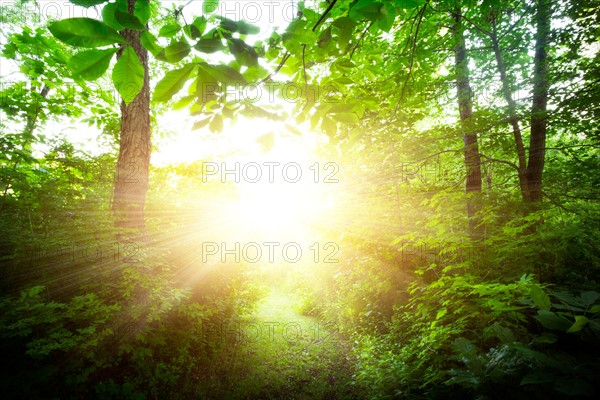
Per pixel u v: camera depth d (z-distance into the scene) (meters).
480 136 5.81
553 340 1.35
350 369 5.12
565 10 5.01
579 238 3.48
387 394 3.24
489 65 6.22
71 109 5.72
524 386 1.29
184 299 4.31
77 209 4.59
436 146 6.19
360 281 6.44
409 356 3.49
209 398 4.09
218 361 4.82
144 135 4.52
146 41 0.78
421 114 5.15
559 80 5.22
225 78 0.85
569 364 1.15
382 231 5.76
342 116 1.12
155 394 3.61
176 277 4.50
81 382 3.08
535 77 5.38
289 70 1.22
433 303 3.61
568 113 4.74
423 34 4.74
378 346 4.65
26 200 4.12
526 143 7.03
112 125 6.17
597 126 4.77
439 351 2.91
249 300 6.01
